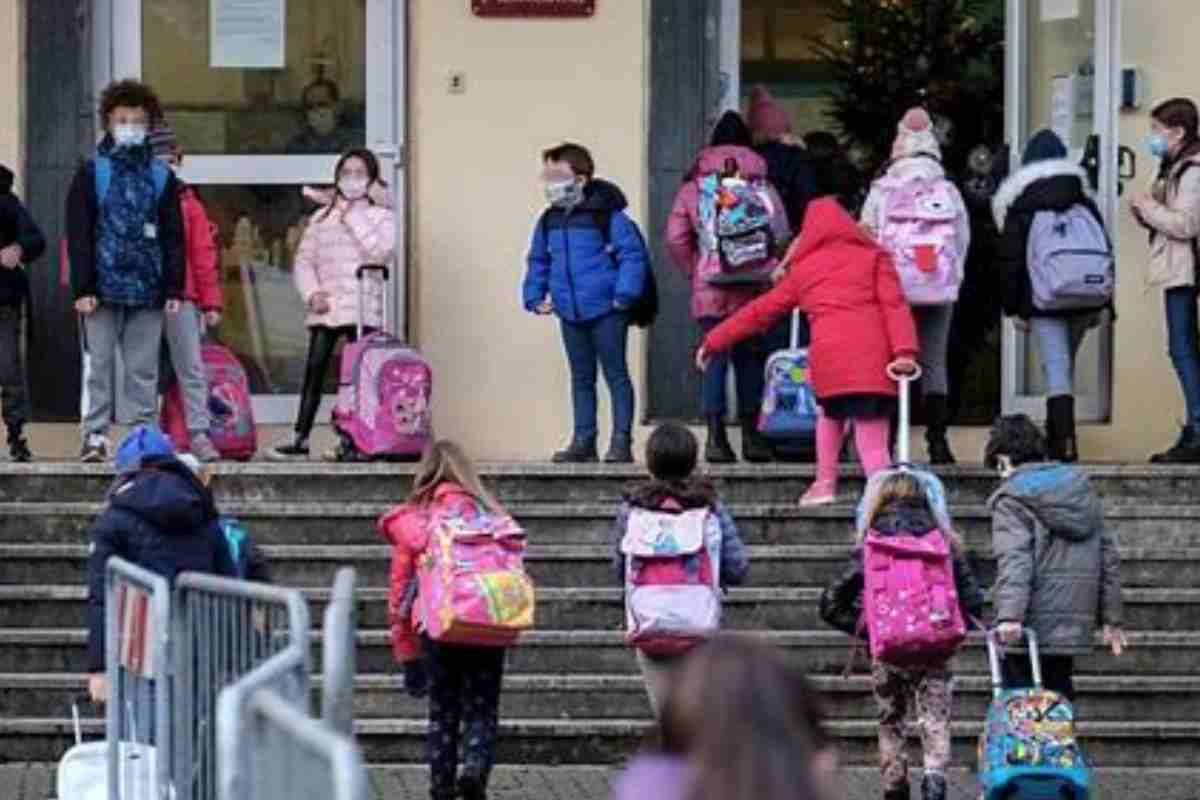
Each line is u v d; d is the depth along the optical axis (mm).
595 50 24531
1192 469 22188
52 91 24531
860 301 21328
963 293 24578
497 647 17406
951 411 24594
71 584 20859
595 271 22734
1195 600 20859
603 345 22766
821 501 21484
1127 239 24469
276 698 9703
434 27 24531
